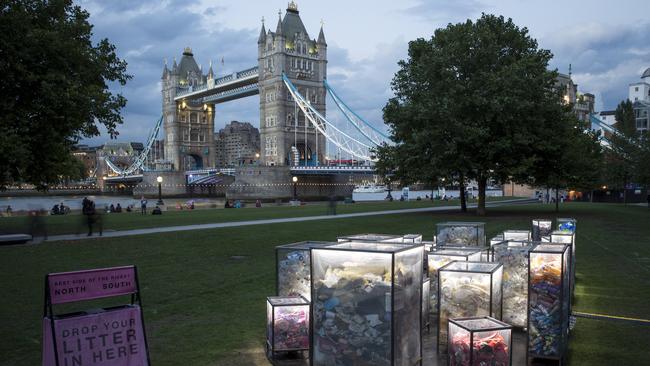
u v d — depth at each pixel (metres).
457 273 8.39
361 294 7.06
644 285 14.37
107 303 12.94
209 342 9.83
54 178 31.64
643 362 8.49
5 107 25.73
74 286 6.96
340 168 127.12
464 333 7.06
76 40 30.69
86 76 30.25
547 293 8.25
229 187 132.00
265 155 163.75
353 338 7.11
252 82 176.25
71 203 115.44
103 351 7.09
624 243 23.88
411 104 41.31
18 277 16.28
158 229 30.70
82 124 30.27
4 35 25.50
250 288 14.55
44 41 26.81
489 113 37.81
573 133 43.44
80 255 20.66
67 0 31.08
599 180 57.53
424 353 8.81
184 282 15.36
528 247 9.66
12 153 24.75
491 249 11.51
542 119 39.25
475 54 39.91
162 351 9.32
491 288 8.20
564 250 8.39
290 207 61.81
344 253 7.17
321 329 7.34
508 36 42.78
